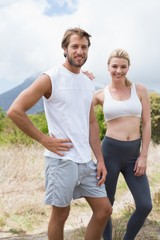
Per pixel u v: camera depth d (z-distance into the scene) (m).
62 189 3.34
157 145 17.48
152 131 18.66
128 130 3.96
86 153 3.43
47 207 6.45
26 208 6.20
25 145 12.59
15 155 9.88
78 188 3.51
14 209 6.15
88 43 3.39
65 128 3.33
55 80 3.30
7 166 8.34
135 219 3.92
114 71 3.94
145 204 3.84
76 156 3.35
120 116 3.96
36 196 6.92
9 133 14.24
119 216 5.91
